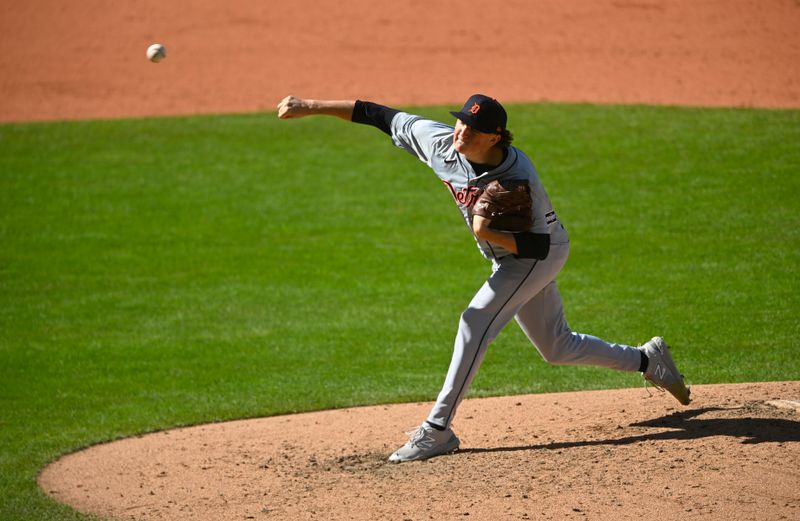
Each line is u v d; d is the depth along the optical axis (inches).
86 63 3218.5
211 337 1321.4
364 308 1425.9
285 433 878.4
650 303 1350.9
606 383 1053.8
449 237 1760.6
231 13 3693.4
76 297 1513.3
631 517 566.3
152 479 756.6
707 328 1228.5
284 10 3708.2
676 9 3422.7
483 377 1100.5
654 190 1904.5
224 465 773.3
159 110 2731.3
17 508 715.4
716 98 2529.5
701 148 2119.8
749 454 643.5
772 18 3250.5
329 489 668.1
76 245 1770.4
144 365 1210.0
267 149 2331.4
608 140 2228.1
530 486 629.9
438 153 691.4
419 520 589.6
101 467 820.0
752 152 2065.7
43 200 2021.4
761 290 1373.0
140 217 1916.8
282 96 2824.8
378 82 2925.7
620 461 658.8
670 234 1670.8
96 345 1296.8
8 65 3206.2
